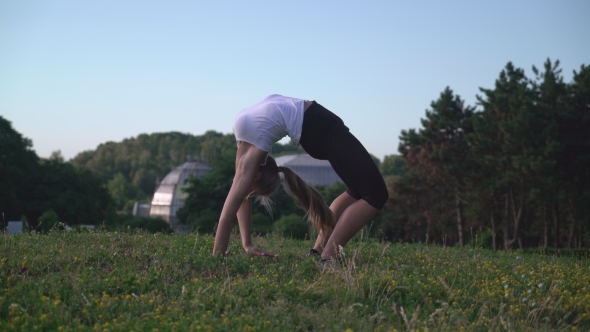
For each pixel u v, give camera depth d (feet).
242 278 15.42
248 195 18.49
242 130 17.15
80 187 190.08
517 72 129.29
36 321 10.94
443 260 20.84
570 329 12.53
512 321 12.40
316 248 19.12
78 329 10.60
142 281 13.76
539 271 18.40
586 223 110.73
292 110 17.15
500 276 16.96
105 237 21.45
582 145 109.60
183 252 18.29
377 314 12.06
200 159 305.12
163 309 11.96
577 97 109.70
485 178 129.08
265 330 10.94
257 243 24.38
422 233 160.97
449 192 150.71
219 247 17.63
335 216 18.65
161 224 156.15
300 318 11.94
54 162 190.29
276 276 15.35
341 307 12.87
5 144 166.40
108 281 13.41
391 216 157.79
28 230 23.32
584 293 15.19
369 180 16.97
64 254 16.53
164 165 584.81
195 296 12.65
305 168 281.33
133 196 494.59
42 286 12.91
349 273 14.56
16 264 15.26
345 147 17.08
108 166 585.22
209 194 160.25
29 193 177.27
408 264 19.33
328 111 17.66
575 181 115.34
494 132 120.88
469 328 11.51
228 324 11.14
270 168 18.08
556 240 119.34
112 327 10.62
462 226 141.18
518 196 129.29
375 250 22.02
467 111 146.72
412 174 157.48
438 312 12.28
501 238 143.33
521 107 108.17
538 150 106.11
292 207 126.72
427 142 148.25
